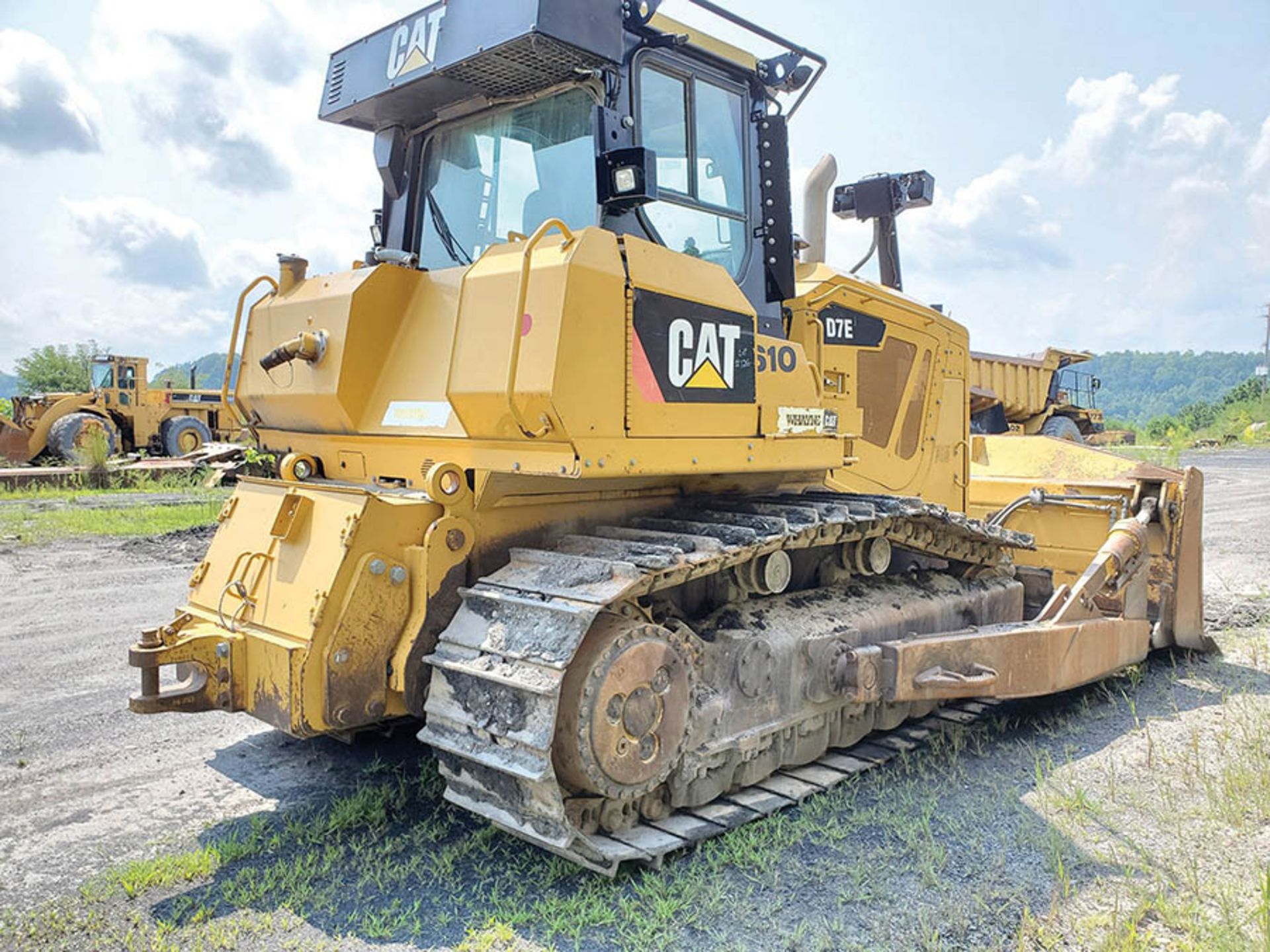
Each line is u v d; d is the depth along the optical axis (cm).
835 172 551
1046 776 423
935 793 403
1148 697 541
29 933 298
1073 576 632
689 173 417
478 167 445
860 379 520
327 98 458
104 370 2219
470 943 291
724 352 383
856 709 441
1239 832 363
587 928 301
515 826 318
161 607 757
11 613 736
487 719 314
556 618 315
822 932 295
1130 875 327
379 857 346
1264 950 271
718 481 433
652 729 338
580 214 392
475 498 361
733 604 407
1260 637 666
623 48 373
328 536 348
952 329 603
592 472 329
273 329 439
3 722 494
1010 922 301
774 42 446
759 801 384
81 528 1158
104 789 412
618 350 336
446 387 361
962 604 499
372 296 389
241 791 409
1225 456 2864
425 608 347
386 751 456
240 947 290
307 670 329
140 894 322
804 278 504
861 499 439
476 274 358
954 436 611
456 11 371
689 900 312
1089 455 666
